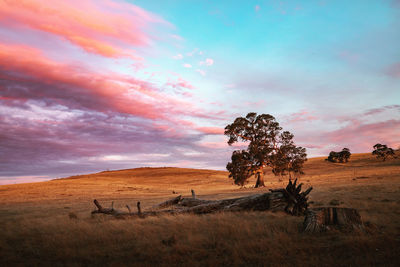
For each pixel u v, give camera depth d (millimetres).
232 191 43938
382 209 12211
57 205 26578
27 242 8492
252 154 56781
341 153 112312
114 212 14297
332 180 46656
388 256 5832
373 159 110188
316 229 8195
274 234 7898
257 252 6590
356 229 8016
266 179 80438
